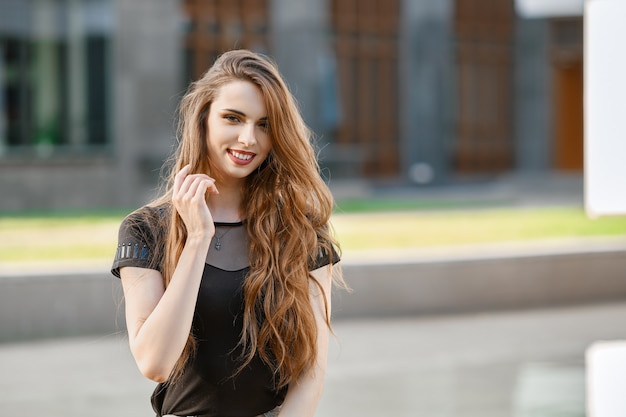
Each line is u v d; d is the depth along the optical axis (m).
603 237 16.11
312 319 3.12
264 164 3.23
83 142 25.45
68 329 11.42
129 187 25.52
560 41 38.31
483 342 11.01
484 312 12.96
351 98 34.53
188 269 2.91
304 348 3.10
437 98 34.09
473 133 37.38
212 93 3.12
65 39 25.34
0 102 24.97
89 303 11.48
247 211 3.18
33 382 9.04
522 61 38.31
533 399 8.32
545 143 38.47
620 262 13.97
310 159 3.21
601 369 9.52
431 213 20.64
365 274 12.50
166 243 3.07
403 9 34.34
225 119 3.09
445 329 11.78
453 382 9.02
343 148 34.34
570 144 40.91
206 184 2.96
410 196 28.17
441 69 34.09
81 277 11.44
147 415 7.82
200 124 3.16
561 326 11.97
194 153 3.14
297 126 3.15
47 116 25.30
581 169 40.81
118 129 25.55
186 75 30.58
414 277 12.73
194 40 30.72
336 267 3.40
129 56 25.62
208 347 3.06
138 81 25.70
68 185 25.00
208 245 2.95
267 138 3.12
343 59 34.31
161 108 25.95
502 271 13.22
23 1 25.03
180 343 2.89
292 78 31.48
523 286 13.35
